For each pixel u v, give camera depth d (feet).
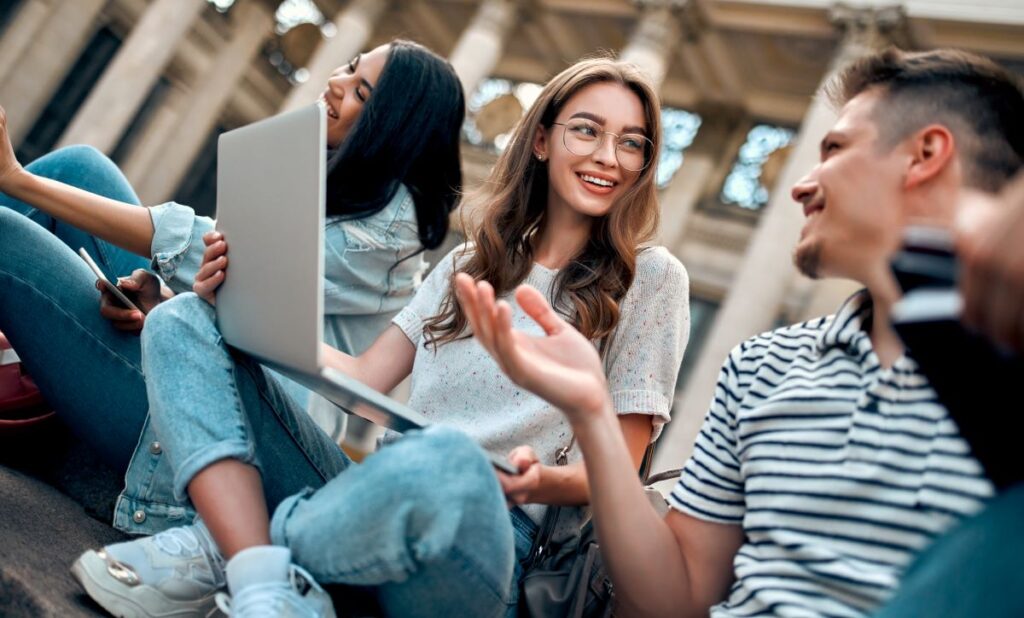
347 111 8.21
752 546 4.32
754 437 4.48
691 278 55.06
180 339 4.93
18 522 5.68
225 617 4.86
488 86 65.98
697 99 60.95
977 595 2.24
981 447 2.66
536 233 6.72
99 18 58.70
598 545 5.03
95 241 8.20
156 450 5.99
